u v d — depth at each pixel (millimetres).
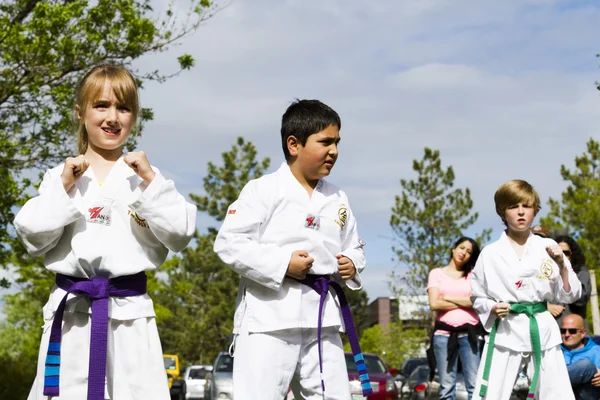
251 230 4891
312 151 4961
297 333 4848
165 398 4062
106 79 4227
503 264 6488
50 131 16125
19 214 4078
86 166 4059
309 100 5109
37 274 26969
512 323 6426
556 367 6398
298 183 5031
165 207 4066
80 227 4086
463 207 34875
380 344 47625
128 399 4020
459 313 9109
